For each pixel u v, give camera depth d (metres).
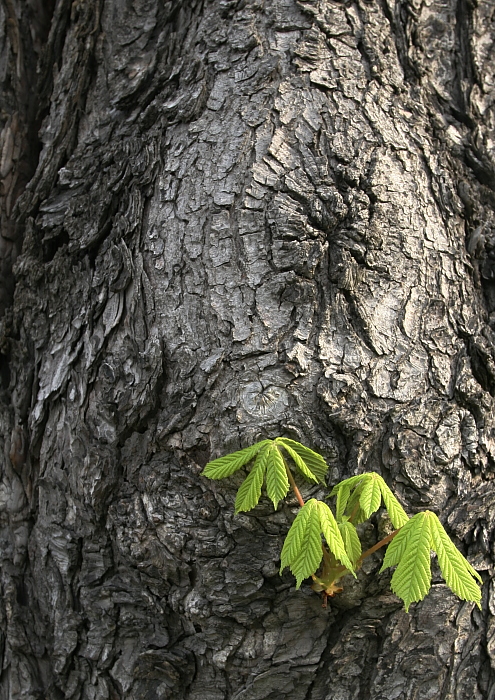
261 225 0.98
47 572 1.03
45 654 1.04
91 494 1.00
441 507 0.97
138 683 0.99
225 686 0.98
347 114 1.01
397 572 0.88
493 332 1.01
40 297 1.06
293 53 1.02
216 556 0.96
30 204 1.08
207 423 0.97
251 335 0.97
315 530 0.89
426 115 1.04
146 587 0.99
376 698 0.98
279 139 1.00
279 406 0.96
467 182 1.04
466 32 1.07
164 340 0.99
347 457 0.96
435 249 1.01
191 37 1.05
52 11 1.14
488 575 0.99
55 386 1.03
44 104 1.12
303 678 0.98
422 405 0.97
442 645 0.98
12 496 1.06
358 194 0.99
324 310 0.98
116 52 1.08
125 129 1.05
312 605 0.97
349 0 1.04
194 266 0.99
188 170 1.01
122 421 0.99
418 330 0.99
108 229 1.03
